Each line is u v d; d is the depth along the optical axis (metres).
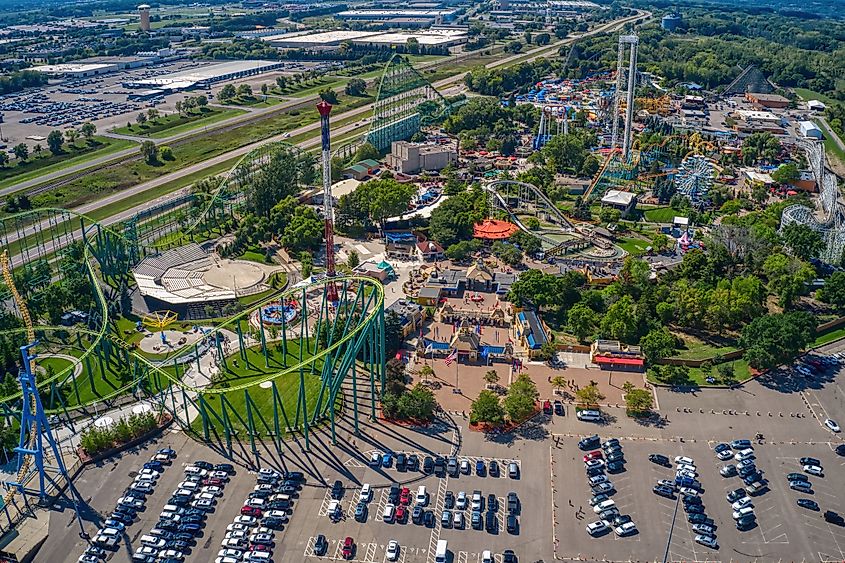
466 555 186.38
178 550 188.50
